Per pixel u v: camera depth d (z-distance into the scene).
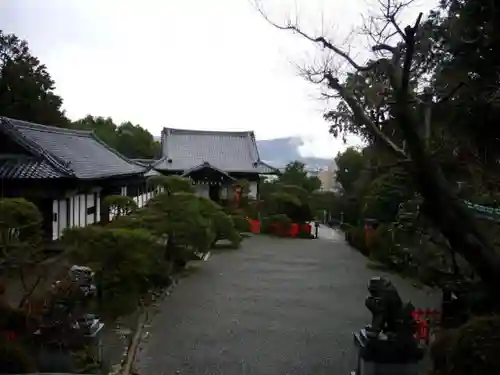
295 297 18.00
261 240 34.56
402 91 6.98
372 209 26.69
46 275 13.79
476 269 6.85
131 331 13.55
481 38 11.98
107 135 62.31
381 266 23.72
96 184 26.19
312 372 11.18
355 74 8.90
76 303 9.41
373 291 8.99
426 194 6.94
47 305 9.66
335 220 47.28
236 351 12.39
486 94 11.93
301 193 41.22
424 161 6.91
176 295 18.06
